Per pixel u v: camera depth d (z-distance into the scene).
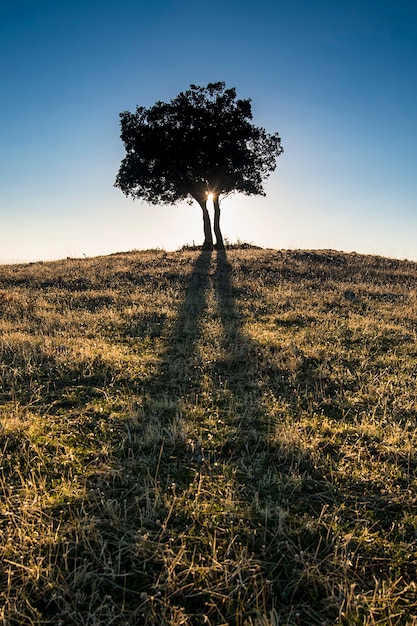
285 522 3.81
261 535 3.66
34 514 3.80
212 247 32.97
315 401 6.41
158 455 4.79
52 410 5.86
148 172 33.50
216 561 3.34
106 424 5.44
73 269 20.39
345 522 3.86
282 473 4.53
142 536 3.51
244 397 6.38
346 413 6.00
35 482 4.24
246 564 3.32
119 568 3.30
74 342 8.82
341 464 4.72
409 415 5.95
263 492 4.22
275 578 3.28
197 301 13.76
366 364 8.00
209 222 34.97
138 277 18.36
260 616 2.91
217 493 4.17
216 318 11.67
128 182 34.41
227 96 33.09
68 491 4.07
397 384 7.05
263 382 6.95
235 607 3.05
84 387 6.61
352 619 2.97
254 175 34.47
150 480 4.28
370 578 3.32
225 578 3.21
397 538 3.70
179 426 5.28
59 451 4.80
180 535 3.57
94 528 3.61
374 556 3.50
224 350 8.41
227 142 32.69
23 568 3.23
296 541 3.63
